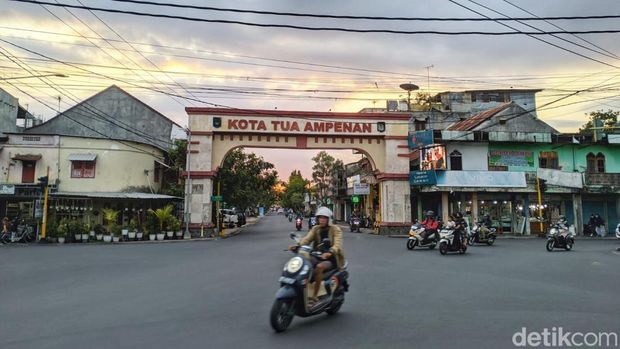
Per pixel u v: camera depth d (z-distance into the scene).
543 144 30.28
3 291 8.63
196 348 4.95
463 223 16.53
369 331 5.62
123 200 27.69
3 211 25.53
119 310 6.86
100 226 24.67
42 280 9.98
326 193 67.19
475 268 11.95
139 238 24.47
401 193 29.02
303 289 5.82
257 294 8.12
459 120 40.06
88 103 33.56
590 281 9.68
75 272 11.28
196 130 27.27
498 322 6.04
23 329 5.78
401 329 5.71
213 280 9.80
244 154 35.78
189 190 26.67
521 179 29.34
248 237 26.83
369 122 29.09
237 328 5.78
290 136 28.47
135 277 10.34
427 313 6.61
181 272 11.14
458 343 5.10
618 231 23.11
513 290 8.52
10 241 22.55
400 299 7.68
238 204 38.00
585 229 29.98
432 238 17.91
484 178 28.94
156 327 5.84
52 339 5.32
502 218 29.92
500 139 29.30
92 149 26.77
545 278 10.12
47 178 23.19
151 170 29.67
